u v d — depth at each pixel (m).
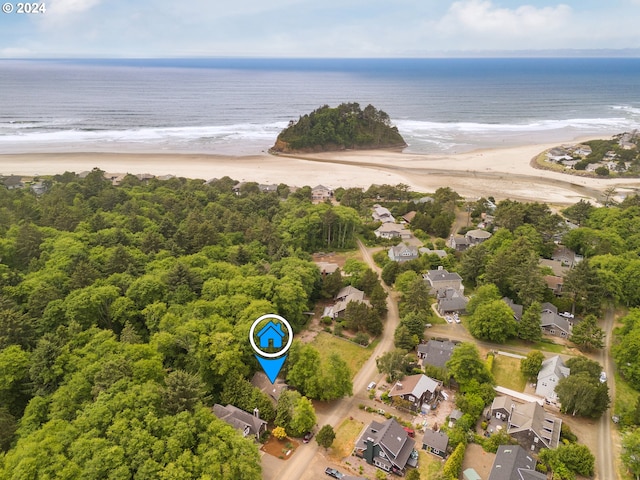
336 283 96.69
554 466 53.78
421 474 53.84
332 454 56.94
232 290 80.19
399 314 91.50
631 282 92.81
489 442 58.09
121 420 48.25
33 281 78.44
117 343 62.75
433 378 70.62
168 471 44.47
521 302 92.56
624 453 55.94
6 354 60.25
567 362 71.31
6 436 52.22
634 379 70.31
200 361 64.12
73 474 43.69
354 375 72.94
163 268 87.88
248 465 48.06
